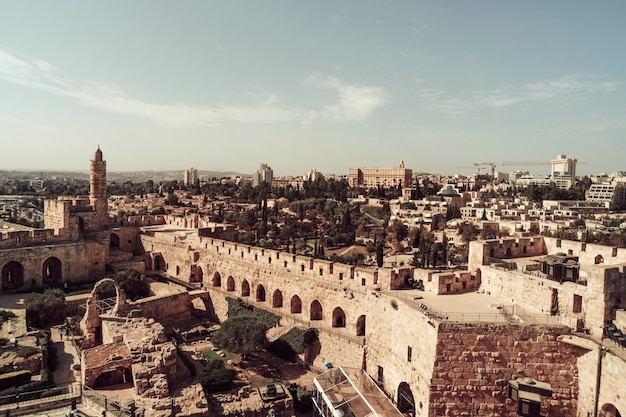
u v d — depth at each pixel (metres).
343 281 50.53
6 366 41.09
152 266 80.12
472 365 33.88
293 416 42.53
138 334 46.19
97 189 82.88
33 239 69.75
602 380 30.31
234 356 53.78
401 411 40.75
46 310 56.31
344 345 48.91
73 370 43.22
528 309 38.44
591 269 33.34
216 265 67.88
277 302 59.50
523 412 32.00
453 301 40.84
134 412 35.25
